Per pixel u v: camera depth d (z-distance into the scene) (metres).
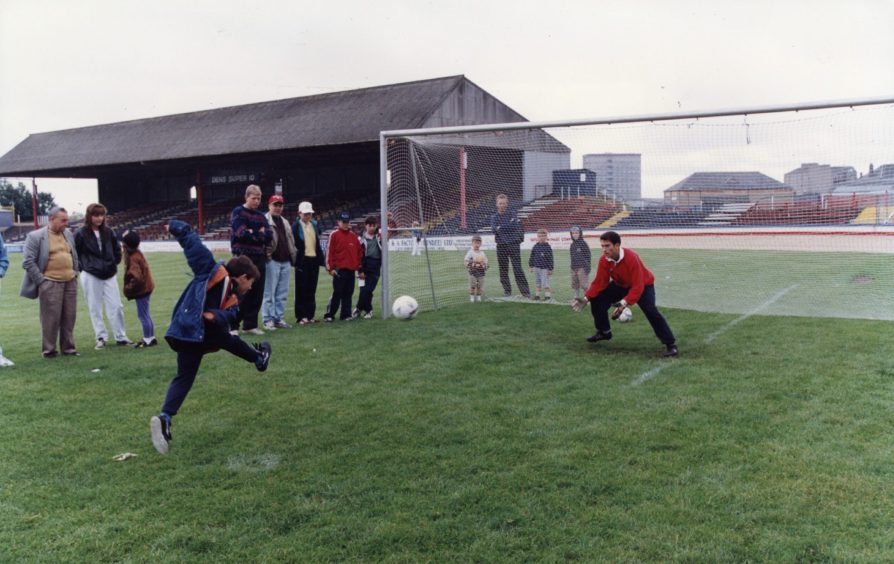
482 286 11.54
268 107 38.44
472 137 12.41
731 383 6.09
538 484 4.10
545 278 11.41
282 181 40.59
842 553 3.26
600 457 4.48
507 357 7.32
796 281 12.23
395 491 4.07
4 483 4.27
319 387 6.30
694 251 15.92
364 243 10.23
